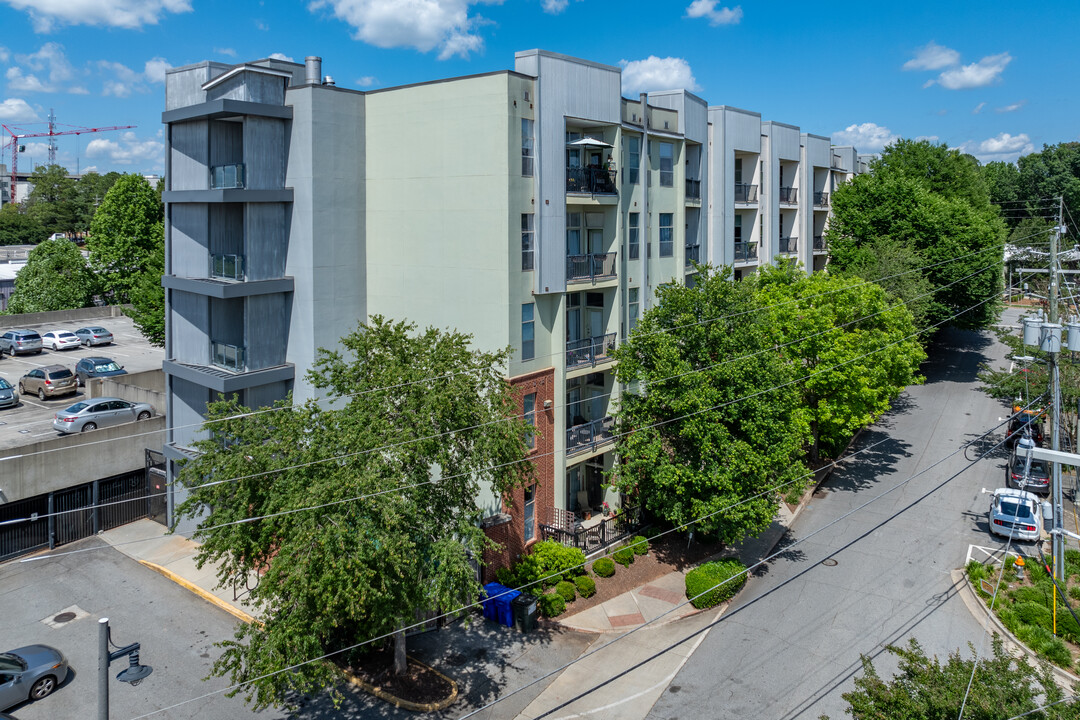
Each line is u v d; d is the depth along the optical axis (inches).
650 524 1211.2
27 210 5128.0
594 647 895.7
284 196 1076.5
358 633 820.0
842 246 2009.1
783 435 1033.5
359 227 1141.1
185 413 1173.1
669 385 1028.5
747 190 1712.6
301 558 626.5
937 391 2102.6
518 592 950.4
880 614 964.6
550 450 1121.4
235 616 942.4
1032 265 2284.7
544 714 768.9
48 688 781.3
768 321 1139.3
